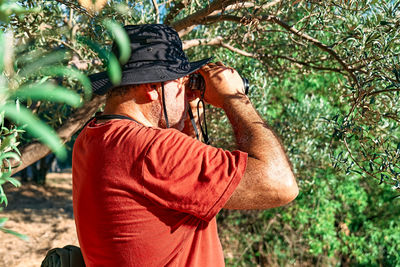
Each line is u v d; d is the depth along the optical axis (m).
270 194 0.97
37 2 1.90
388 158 1.45
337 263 6.41
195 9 2.71
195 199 0.93
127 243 0.96
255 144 1.03
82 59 2.48
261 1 2.27
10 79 0.47
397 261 6.16
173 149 0.95
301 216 6.00
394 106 1.65
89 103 2.60
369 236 6.48
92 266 1.07
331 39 2.91
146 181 0.93
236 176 0.94
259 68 3.63
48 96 0.40
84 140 1.07
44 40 1.90
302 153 4.42
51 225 8.51
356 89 1.64
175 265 1.01
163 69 1.06
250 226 6.49
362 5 1.77
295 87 5.41
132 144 0.96
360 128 1.54
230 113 1.15
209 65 1.24
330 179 5.55
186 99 1.19
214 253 1.13
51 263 1.20
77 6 1.63
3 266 6.11
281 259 6.21
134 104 1.08
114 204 0.95
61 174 15.12
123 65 1.04
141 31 1.07
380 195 6.34
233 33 2.98
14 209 9.51
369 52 1.72
